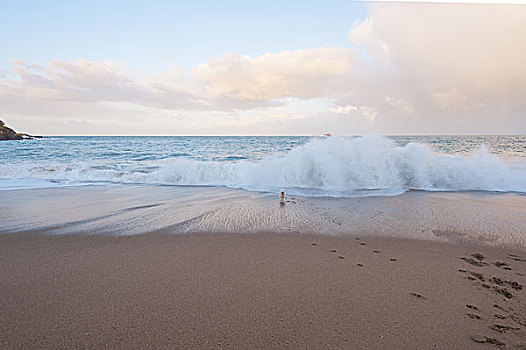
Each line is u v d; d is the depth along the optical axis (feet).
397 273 9.23
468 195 21.54
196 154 64.03
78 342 5.75
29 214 16.30
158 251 10.94
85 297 7.50
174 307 7.07
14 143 115.55
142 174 28.68
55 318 6.56
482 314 7.00
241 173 27.58
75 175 29.86
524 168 26.32
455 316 6.90
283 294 7.80
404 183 24.99
